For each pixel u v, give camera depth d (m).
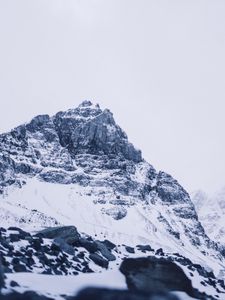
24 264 52.50
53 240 67.75
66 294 43.91
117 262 70.94
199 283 65.25
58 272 54.00
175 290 51.03
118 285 49.34
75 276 51.78
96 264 64.75
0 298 35.38
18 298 37.28
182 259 81.19
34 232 72.75
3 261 49.91
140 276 51.00
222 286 69.50
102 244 75.62
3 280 40.34
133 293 32.00
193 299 50.41
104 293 31.97
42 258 57.06
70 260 61.62
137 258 53.53
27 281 45.44
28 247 60.06
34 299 38.28
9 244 58.16
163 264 52.66
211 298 56.78
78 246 71.00
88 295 32.12
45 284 46.16
